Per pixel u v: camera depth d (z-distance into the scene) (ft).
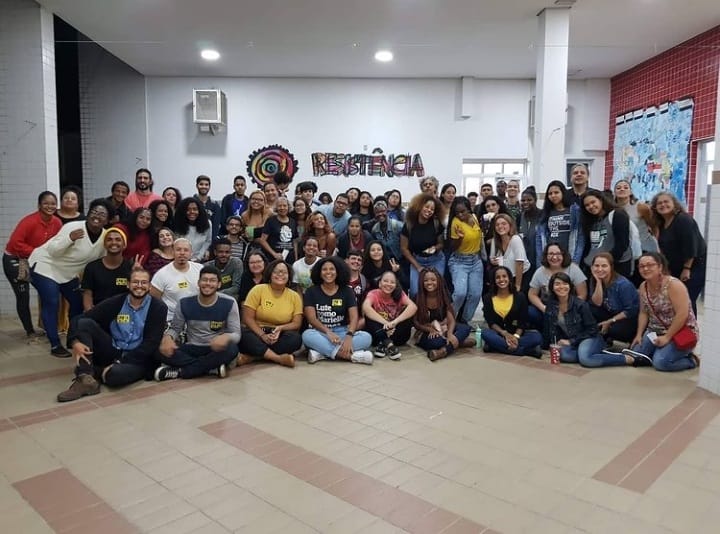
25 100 20.22
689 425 10.48
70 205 17.37
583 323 14.78
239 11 20.56
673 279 13.93
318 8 20.13
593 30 22.79
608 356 14.42
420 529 7.03
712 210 12.30
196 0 19.51
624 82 29.40
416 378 13.48
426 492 7.98
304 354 15.61
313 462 8.90
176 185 30.40
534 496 7.88
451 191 19.07
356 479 8.35
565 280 14.80
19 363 14.62
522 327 15.74
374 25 21.99
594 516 7.36
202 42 24.11
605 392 12.42
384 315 15.94
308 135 30.35
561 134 20.79
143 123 29.94
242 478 8.37
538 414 11.06
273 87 30.07
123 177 30.12
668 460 9.02
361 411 11.20
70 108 30.14
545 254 16.03
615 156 30.35
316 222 17.42
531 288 16.43
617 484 8.22
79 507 7.56
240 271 16.49
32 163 20.42
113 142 29.96
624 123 29.40
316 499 7.77
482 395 12.22
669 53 25.45
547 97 20.63
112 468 8.69
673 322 13.74
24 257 16.30
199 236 17.95
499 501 7.74
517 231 19.56
